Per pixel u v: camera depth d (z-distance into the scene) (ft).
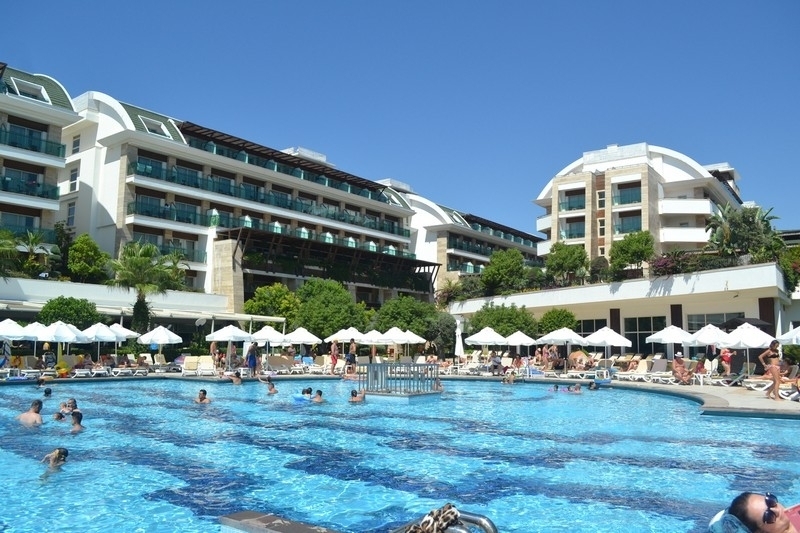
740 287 111.24
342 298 139.74
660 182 181.68
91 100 148.97
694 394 66.69
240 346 133.28
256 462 35.09
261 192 168.14
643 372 95.96
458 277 212.23
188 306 131.44
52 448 38.88
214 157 156.25
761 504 11.91
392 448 39.63
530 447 40.11
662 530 23.47
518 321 130.72
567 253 152.87
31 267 112.88
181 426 48.32
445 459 36.19
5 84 122.11
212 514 25.02
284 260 161.99
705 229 153.69
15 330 77.77
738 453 37.86
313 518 24.84
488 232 240.94
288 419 53.01
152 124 149.79
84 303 97.76
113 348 108.17
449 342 142.41
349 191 198.08
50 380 80.07
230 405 62.59
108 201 143.33
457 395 77.20
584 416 55.77
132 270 103.24
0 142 118.32
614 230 174.09
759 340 77.15
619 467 34.04
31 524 23.58
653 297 124.77
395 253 201.26
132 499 27.12
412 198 227.40
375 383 71.92
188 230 148.46
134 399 66.59
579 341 101.91
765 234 138.00
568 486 29.91
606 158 189.16
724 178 220.84
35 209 124.67
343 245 176.35
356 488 29.43
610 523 24.32
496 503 27.02
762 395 65.10
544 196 196.44
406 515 25.26
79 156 149.07
